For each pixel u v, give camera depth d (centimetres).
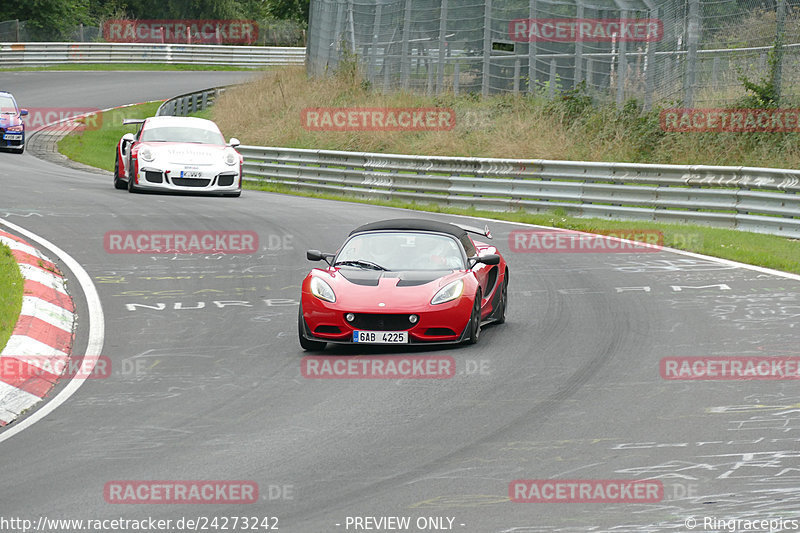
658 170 7406
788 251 5897
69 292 4653
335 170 9712
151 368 3456
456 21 12594
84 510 2139
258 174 10675
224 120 14250
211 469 2402
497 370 3350
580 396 3002
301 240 6188
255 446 2581
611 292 4750
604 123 10244
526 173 8156
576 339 3791
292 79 15312
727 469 2331
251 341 3853
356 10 14212
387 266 3909
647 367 3334
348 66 13900
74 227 6319
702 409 2833
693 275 5178
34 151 12419
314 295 3678
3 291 4184
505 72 12506
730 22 9569
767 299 4500
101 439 2670
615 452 2472
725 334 3806
